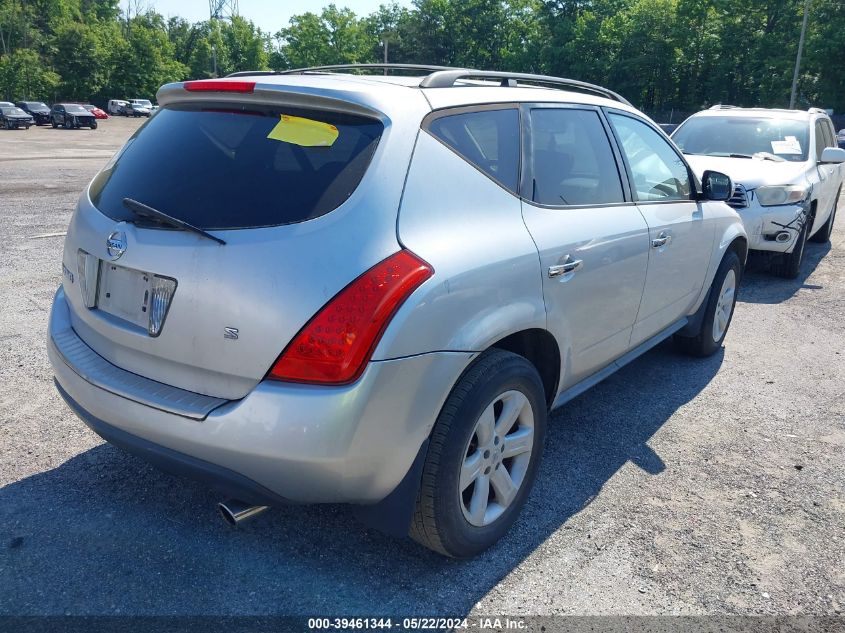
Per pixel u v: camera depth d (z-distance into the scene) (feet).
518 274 8.84
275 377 7.16
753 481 11.52
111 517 9.71
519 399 9.11
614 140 12.21
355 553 9.18
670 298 13.89
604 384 15.52
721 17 193.26
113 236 8.30
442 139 8.62
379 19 338.54
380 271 7.25
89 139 119.75
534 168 9.98
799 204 24.38
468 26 281.33
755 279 26.22
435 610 8.20
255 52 371.35
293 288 7.11
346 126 8.06
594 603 8.43
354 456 7.22
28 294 19.79
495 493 9.28
